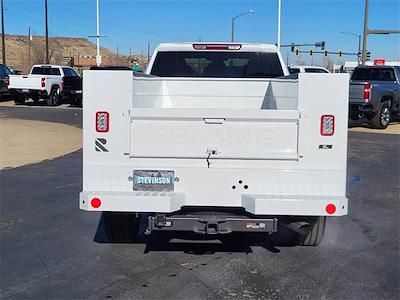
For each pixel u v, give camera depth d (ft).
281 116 17.04
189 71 26.43
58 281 17.07
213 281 17.03
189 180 17.39
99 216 25.43
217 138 17.24
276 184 17.31
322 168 17.22
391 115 72.08
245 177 17.34
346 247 20.65
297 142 17.19
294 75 19.26
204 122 17.20
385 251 20.21
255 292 16.14
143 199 16.81
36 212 26.05
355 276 17.54
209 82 23.56
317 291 16.25
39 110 94.17
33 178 34.63
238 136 17.21
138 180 17.49
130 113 17.26
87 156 17.49
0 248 20.45
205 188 17.40
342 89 17.02
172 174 17.42
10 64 346.33
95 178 17.54
